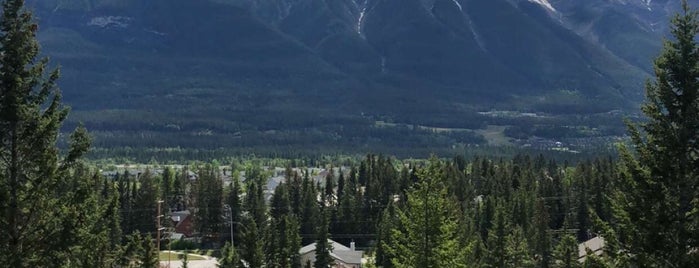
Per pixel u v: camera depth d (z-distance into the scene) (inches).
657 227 1269.7
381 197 6033.5
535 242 3981.3
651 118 1336.1
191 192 6978.4
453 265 1672.0
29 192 1274.6
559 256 3112.7
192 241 5895.7
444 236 1674.5
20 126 1282.0
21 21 1299.2
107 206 1350.9
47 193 1295.5
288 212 5782.5
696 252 1243.2
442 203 1680.6
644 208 1279.5
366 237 5713.6
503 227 3430.1
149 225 5428.2
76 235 1270.9
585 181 5452.8
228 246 3860.7
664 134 1294.3
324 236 3983.8
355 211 5757.9
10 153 1285.7
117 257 1765.5
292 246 3946.9
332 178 7352.4
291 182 6889.8
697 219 1277.1
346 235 5679.1
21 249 1266.0
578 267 1584.6
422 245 1669.5
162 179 7165.4
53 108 1317.7
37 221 1279.5
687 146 1295.5
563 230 3954.2
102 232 1326.3
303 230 5551.2
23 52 1284.4
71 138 1344.7
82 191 1316.4
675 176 1293.1
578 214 5167.3
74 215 1270.9
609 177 5059.1
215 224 5841.5
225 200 6023.6
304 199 5669.3
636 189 1306.6
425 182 1696.6
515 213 4798.2
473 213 5123.0
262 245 3565.5
